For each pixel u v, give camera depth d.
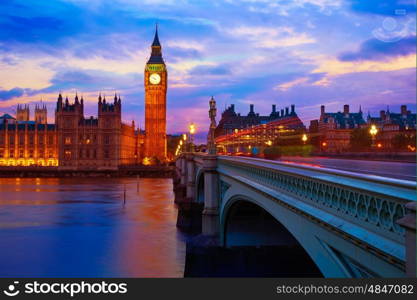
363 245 9.34
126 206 80.06
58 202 87.44
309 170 12.98
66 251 43.12
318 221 12.20
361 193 9.45
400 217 7.88
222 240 32.72
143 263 38.56
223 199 32.22
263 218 32.19
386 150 47.25
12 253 42.12
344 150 55.06
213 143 36.03
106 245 45.84
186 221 56.91
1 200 91.38
